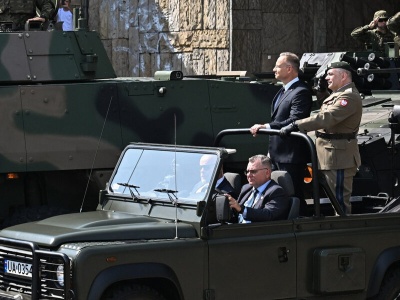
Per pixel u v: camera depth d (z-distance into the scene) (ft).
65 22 258.37
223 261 102.94
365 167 150.51
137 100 157.69
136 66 309.63
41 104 151.12
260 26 279.69
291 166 123.85
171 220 106.01
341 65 121.08
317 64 206.28
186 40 291.79
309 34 286.05
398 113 138.51
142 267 98.22
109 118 155.63
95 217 107.55
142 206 110.22
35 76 153.79
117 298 98.12
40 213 152.56
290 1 282.56
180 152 110.83
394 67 200.95
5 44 153.48
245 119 166.09
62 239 98.84
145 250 98.43
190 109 161.58
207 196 104.47
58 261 97.50
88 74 158.71
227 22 278.05
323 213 129.29
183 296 100.53
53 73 155.33
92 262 95.61
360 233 112.27
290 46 283.18
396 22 233.35
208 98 163.22
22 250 102.06
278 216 109.40
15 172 150.00
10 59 153.07
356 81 189.67
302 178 125.49
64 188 156.66
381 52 224.33
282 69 127.65
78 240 99.30
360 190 150.51
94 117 154.30
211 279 102.32
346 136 121.39
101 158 154.81
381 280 113.50
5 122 148.77
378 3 297.53
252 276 104.88
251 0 278.05
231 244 103.45
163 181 110.32
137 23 308.40
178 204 106.22
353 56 211.00
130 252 97.55
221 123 163.94
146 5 304.91
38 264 98.84
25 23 162.30
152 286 101.96
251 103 166.91
